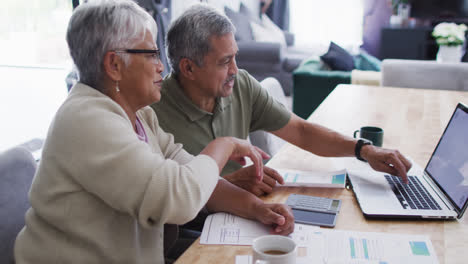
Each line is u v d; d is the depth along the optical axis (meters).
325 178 1.39
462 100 2.45
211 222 1.14
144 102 1.08
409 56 7.24
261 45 5.41
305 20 7.44
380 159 1.39
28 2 4.66
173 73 1.52
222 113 1.56
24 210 1.17
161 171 0.94
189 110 1.49
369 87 2.82
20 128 3.88
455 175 1.19
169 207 0.93
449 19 7.18
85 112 0.95
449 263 0.94
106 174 0.92
